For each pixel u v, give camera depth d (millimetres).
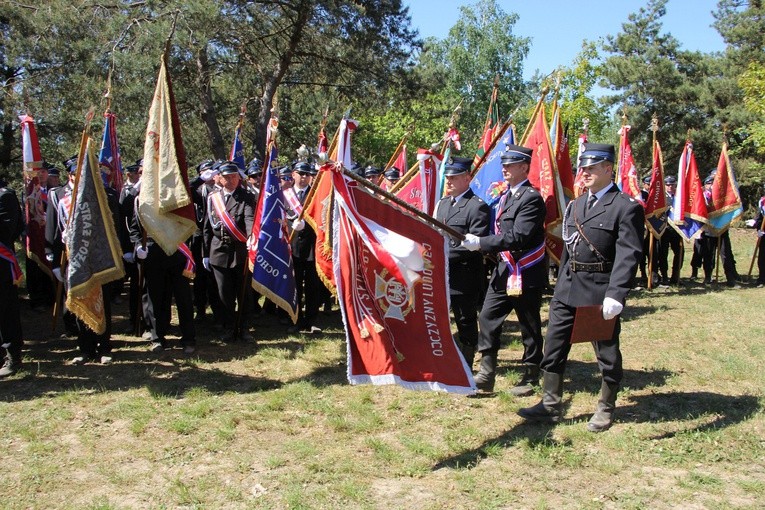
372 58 21312
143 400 5758
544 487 4262
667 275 13070
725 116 27422
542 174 7133
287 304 7383
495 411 5527
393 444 4914
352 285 4598
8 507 4070
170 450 4832
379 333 4598
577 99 25844
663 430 5078
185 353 7230
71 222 6168
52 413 5484
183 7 15594
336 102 24547
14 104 15398
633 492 4191
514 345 7609
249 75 21625
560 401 5223
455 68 48031
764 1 27891
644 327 8516
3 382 6250
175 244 6523
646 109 29969
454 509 4008
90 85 15242
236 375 6496
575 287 5031
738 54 28438
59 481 4391
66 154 17594
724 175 11898
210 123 20531
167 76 6523
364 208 4828
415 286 4922
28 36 15422
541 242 5832
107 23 15945
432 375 4723
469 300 6012
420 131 28922
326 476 4406
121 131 17766
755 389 6016
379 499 4129
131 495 4223
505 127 7449
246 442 4953
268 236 7273
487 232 5867
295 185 8867
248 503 4105
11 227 6418
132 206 7941
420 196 7477
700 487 4238
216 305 8438
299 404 5668
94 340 6930
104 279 6293
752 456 4645
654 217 11469
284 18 21031
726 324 8641
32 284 9516
